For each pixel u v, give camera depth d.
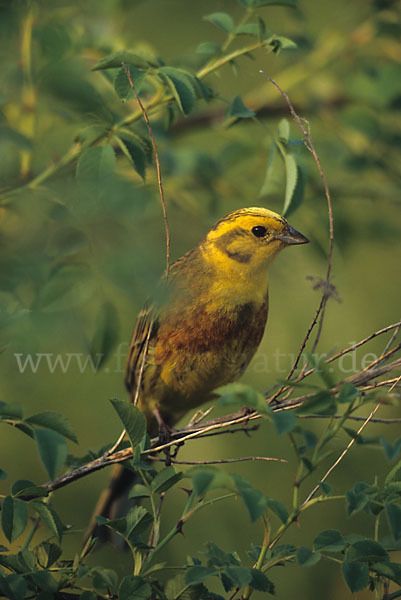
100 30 7.95
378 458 10.07
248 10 6.70
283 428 4.19
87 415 9.86
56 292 3.98
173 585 5.06
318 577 9.59
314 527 9.86
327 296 5.32
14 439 10.00
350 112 11.11
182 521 5.05
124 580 4.73
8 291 3.95
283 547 5.15
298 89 12.05
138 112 6.07
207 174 10.31
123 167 6.88
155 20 10.58
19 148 4.87
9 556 4.96
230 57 6.69
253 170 11.11
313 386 4.49
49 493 5.70
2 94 5.12
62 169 5.59
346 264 11.43
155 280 4.03
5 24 4.88
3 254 4.05
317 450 4.80
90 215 4.22
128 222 4.25
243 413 6.81
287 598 9.51
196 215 9.62
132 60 5.70
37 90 5.20
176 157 9.61
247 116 6.30
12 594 4.54
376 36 11.28
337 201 10.88
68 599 5.17
